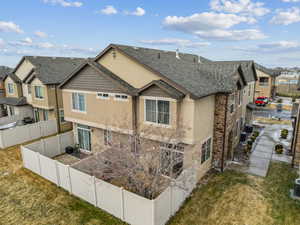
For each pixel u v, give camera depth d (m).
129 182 10.20
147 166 9.54
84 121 16.08
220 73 15.02
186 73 13.53
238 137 18.50
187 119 11.09
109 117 14.28
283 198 10.41
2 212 9.77
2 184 12.23
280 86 55.50
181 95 10.78
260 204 9.91
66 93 16.84
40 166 12.91
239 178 12.51
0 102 26.98
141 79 12.69
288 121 26.64
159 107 11.67
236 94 15.48
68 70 25.39
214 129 13.72
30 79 22.88
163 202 8.35
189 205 9.94
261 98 38.78
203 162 12.76
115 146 10.37
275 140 19.31
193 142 11.13
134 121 13.01
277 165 14.26
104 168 10.94
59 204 10.25
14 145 18.69
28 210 9.85
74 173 10.64
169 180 9.43
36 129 20.45
